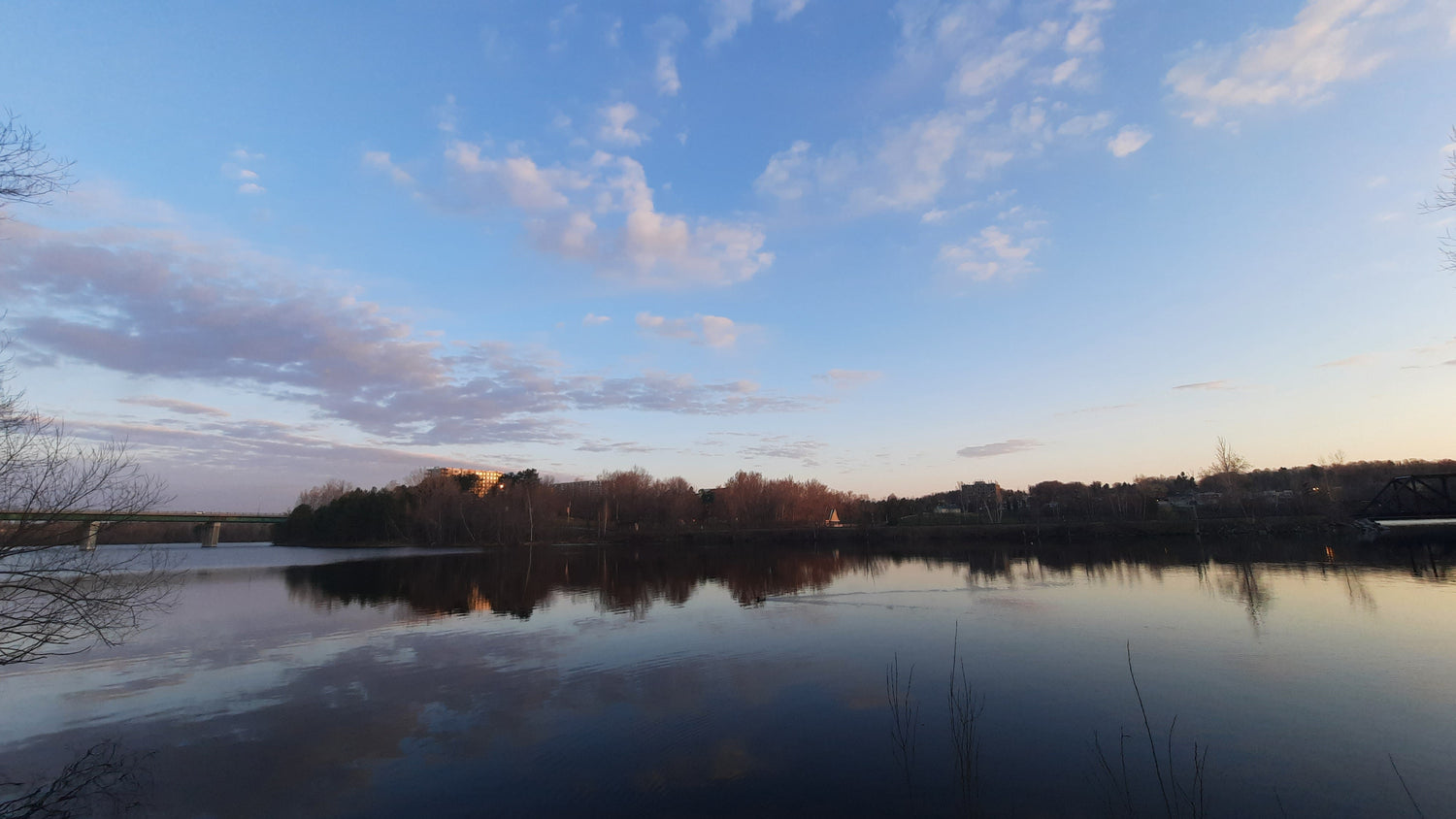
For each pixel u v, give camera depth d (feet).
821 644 70.13
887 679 56.39
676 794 35.76
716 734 44.47
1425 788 34.22
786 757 40.32
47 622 39.17
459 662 65.46
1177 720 44.83
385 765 40.37
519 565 184.85
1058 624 77.61
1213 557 147.02
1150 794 34.50
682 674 59.26
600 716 48.29
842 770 38.34
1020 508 307.78
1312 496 225.15
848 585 121.39
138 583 49.21
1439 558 130.72
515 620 89.30
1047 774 37.17
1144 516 246.06
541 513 318.24
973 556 175.63
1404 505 202.28
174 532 460.14
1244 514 223.30
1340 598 88.22
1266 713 45.52
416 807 34.78
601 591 119.96
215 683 58.95
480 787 37.06
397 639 77.77
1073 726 44.45
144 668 64.90
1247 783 35.35
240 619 92.94
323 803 35.50
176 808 35.32
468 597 114.62
